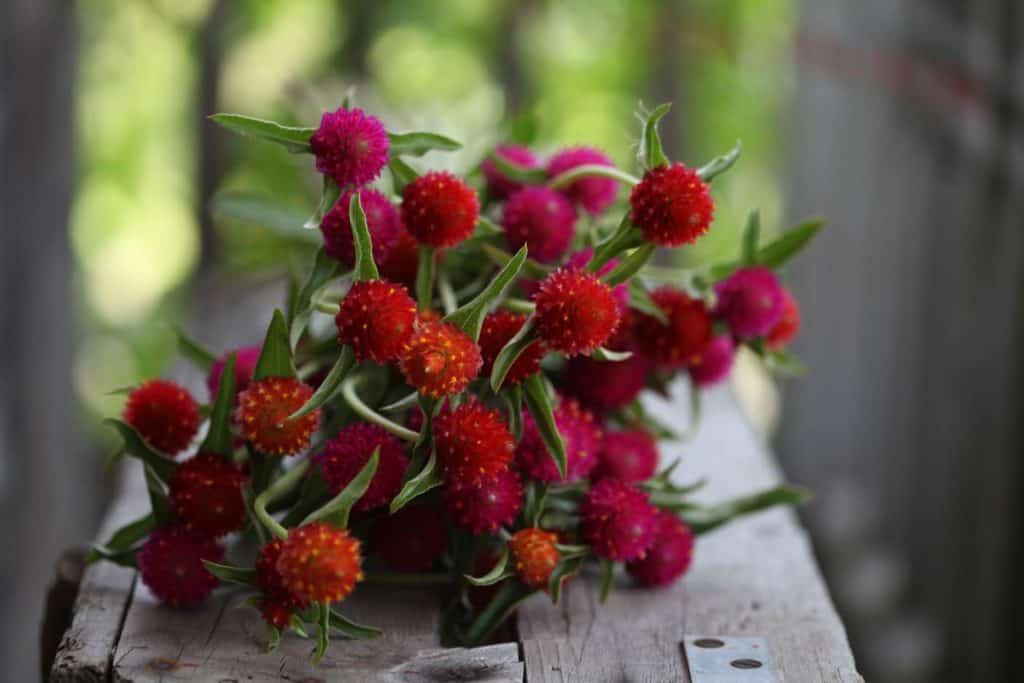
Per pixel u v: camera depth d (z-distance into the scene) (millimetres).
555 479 1513
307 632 1497
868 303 3900
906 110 3672
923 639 3660
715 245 7020
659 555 1634
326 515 1338
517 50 6484
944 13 3510
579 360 1629
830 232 4086
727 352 1747
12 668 3629
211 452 1521
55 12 3834
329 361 1598
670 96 6113
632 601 1628
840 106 4008
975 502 3512
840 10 3914
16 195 3662
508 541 1488
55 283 3887
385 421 1441
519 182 1686
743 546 1816
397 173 1503
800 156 4270
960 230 3490
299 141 1408
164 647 1461
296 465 1514
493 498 1448
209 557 1521
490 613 1511
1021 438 3400
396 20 7340
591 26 7391
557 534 1573
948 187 3541
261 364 1455
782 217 4602
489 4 7285
